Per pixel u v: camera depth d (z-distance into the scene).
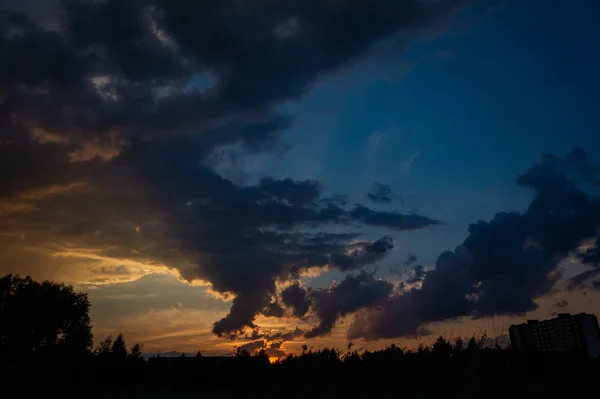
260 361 40.03
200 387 36.62
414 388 21.47
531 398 15.27
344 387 28.55
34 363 27.91
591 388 15.95
